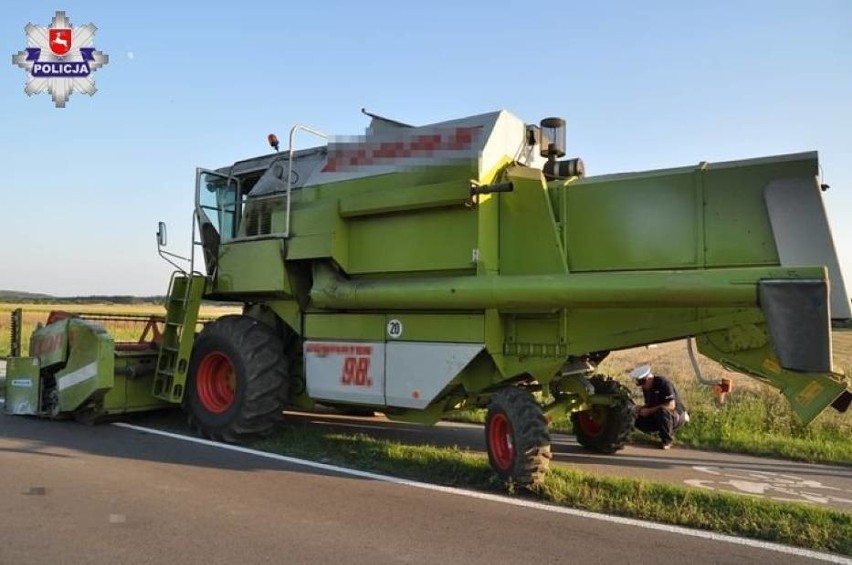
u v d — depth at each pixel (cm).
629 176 619
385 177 738
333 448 739
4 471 631
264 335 801
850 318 526
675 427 835
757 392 1191
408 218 718
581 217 639
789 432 912
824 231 535
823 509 509
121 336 1423
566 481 581
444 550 437
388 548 439
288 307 828
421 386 694
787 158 548
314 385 781
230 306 988
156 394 888
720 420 927
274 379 791
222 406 815
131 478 611
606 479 588
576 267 636
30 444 761
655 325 599
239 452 732
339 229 757
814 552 440
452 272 684
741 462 757
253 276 825
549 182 670
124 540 448
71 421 927
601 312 622
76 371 895
